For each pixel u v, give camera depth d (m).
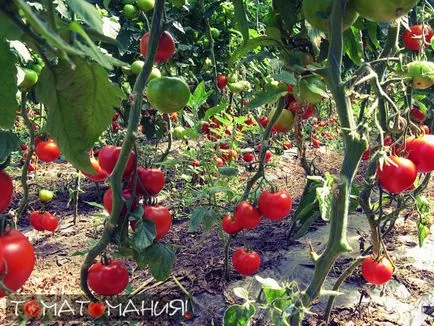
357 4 1.08
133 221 1.34
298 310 1.28
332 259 1.18
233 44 4.59
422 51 1.59
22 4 0.42
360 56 1.69
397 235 3.15
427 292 2.50
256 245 3.12
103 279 1.33
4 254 0.69
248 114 3.73
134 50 3.91
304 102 1.63
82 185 4.61
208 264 2.88
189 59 4.17
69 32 0.58
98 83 0.67
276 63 1.66
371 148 1.73
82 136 0.73
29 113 4.30
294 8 1.56
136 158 1.23
